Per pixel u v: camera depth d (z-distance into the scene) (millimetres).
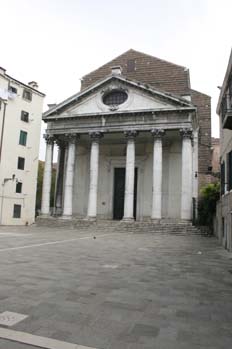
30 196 40062
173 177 33500
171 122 30188
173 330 5305
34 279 8375
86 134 33938
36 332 4988
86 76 39719
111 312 6055
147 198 34625
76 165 37562
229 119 12570
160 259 12836
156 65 36906
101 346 4605
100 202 36406
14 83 38156
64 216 32750
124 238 21734
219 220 20797
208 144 38344
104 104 33125
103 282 8406
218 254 14984
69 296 6961
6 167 36906
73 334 4984
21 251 13641
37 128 41375
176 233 26516
